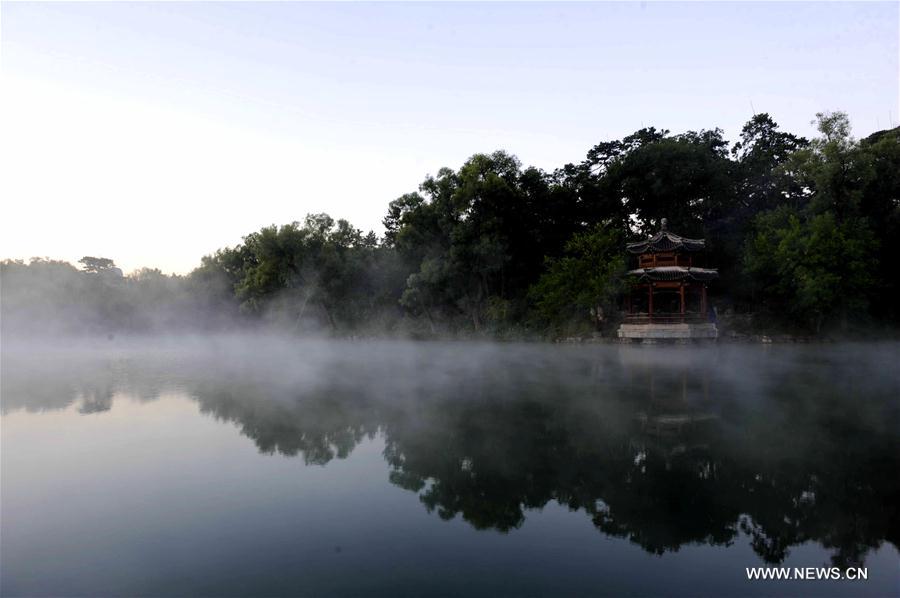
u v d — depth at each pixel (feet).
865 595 30.07
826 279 163.94
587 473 49.29
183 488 46.44
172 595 30.30
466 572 32.48
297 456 55.57
